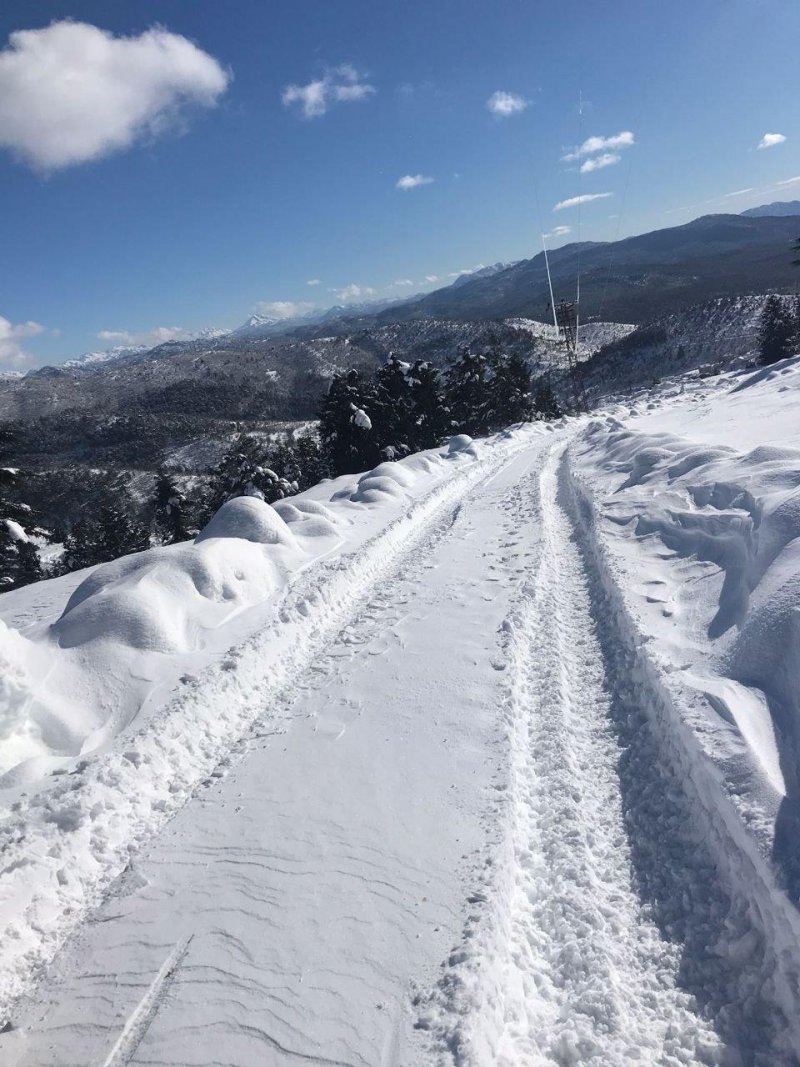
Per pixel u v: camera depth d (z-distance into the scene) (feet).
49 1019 10.67
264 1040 9.89
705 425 51.37
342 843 13.93
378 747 17.51
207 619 24.93
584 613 24.90
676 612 20.33
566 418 104.94
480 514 43.62
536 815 14.44
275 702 21.24
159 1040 10.09
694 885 11.83
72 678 19.76
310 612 27.02
